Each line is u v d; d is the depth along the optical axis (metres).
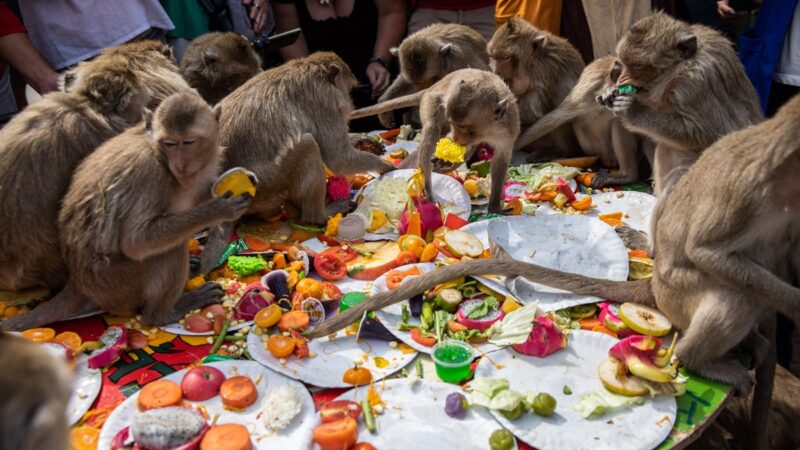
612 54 1.24
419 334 0.75
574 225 0.94
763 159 0.63
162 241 0.74
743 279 0.66
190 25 1.31
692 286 0.71
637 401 0.66
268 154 0.96
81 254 0.76
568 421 0.64
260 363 0.72
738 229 0.65
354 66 1.55
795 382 0.97
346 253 0.92
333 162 1.03
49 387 0.40
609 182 1.12
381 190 1.03
